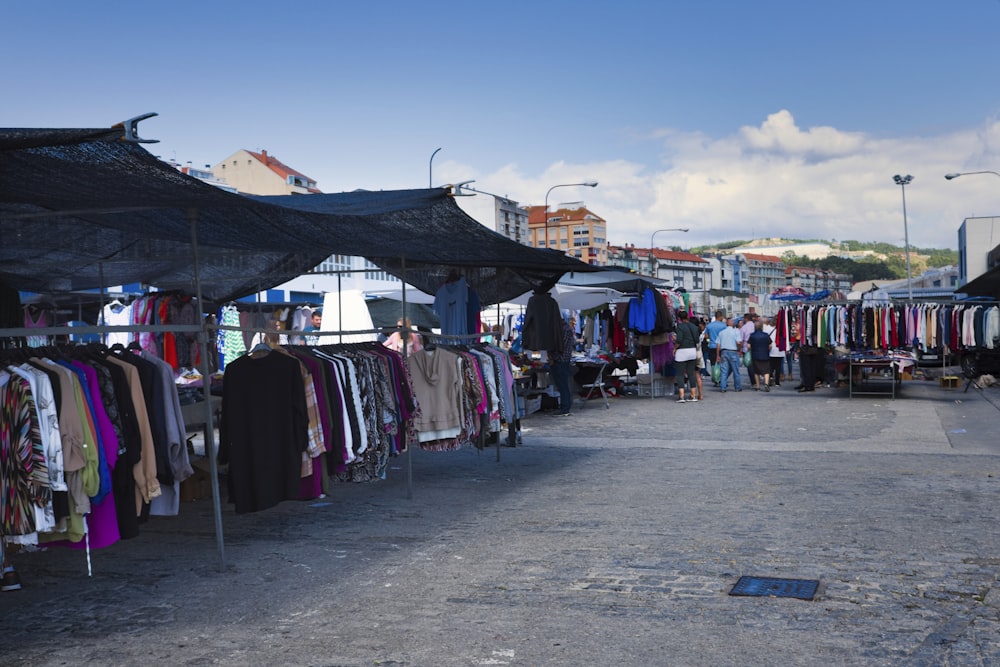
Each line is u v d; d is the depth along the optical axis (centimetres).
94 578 615
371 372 792
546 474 1009
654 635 473
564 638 473
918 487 873
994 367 2050
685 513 777
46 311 1191
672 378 2111
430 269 1277
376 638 482
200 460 930
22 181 564
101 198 619
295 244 910
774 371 2306
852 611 504
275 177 8012
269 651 467
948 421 1455
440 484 959
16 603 560
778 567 596
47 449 500
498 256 1080
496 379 1058
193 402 792
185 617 527
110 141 466
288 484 671
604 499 852
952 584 551
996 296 2402
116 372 549
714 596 538
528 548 668
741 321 2508
